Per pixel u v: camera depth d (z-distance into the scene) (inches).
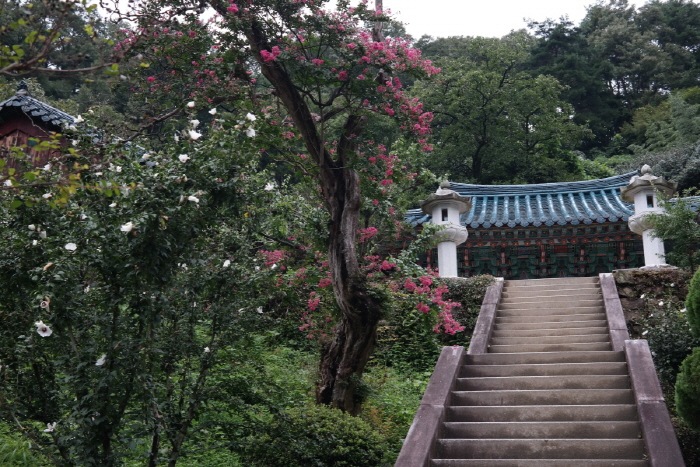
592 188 653.9
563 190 660.7
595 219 578.2
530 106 1001.5
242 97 296.7
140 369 193.3
